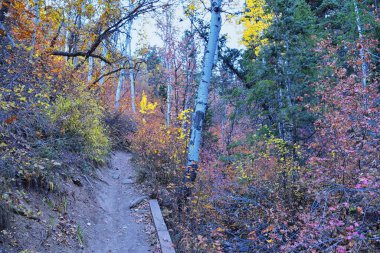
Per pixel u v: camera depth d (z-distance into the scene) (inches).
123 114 783.1
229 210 332.8
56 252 206.5
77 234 240.1
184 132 442.0
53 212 244.7
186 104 771.4
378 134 265.9
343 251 172.4
